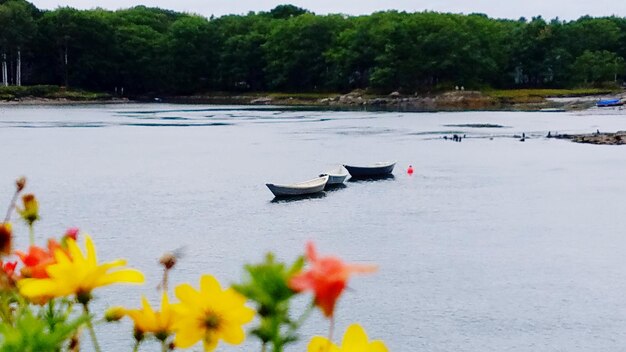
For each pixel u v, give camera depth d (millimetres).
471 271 32156
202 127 109750
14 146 80688
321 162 70688
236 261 33406
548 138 93125
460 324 25438
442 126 113938
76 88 189875
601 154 77312
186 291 2846
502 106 173750
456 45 188375
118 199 49500
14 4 182875
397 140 91312
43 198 49344
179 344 2840
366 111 157000
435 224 42719
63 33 187000
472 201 50438
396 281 30297
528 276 31438
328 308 2023
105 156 73312
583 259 34656
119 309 3135
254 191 54250
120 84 199625
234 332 2830
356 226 42125
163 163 68750
